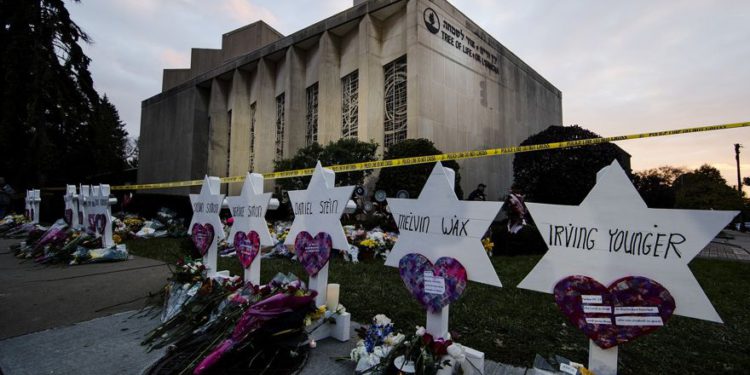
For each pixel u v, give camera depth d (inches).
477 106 744.3
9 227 452.4
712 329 140.2
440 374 88.0
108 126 842.2
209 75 1047.0
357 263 265.3
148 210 553.0
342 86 748.0
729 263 331.9
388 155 512.7
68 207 346.9
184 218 477.7
